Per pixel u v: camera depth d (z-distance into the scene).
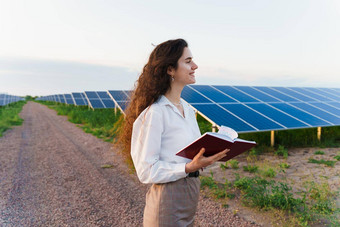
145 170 1.53
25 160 7.57
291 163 6.82
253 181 5.03
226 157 1.72
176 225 1.58
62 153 8.48
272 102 10.28
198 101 9.05
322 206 4.03
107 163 7.24
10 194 5.02
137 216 4.13
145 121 1.57
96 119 16.00
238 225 3.72
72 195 4.98
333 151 8.06
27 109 34.31
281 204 4.18
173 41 1.69
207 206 4.37
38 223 3.90
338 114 10.23
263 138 9.29
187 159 1.62
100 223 3.90
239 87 11.84
